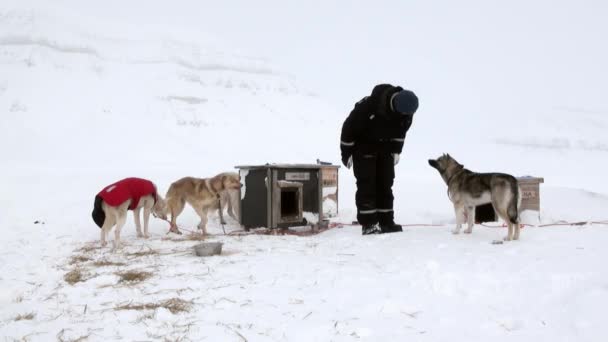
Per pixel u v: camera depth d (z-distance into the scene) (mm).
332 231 7520
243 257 5285
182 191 7473
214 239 6871
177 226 8102
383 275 4246
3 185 11273
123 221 6414
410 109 6570
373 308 3365
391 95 6684
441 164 6809
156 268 4844
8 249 6457
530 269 4148
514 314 3189
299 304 3521
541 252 4953
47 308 3646
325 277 4246
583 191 10930
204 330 3039
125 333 3029
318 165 7555
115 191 6391
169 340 2889
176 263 5062
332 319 3186
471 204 6414
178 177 12266
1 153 19859
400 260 4832
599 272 3887
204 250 5457
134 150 22312
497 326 2982
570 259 4504
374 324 3074
